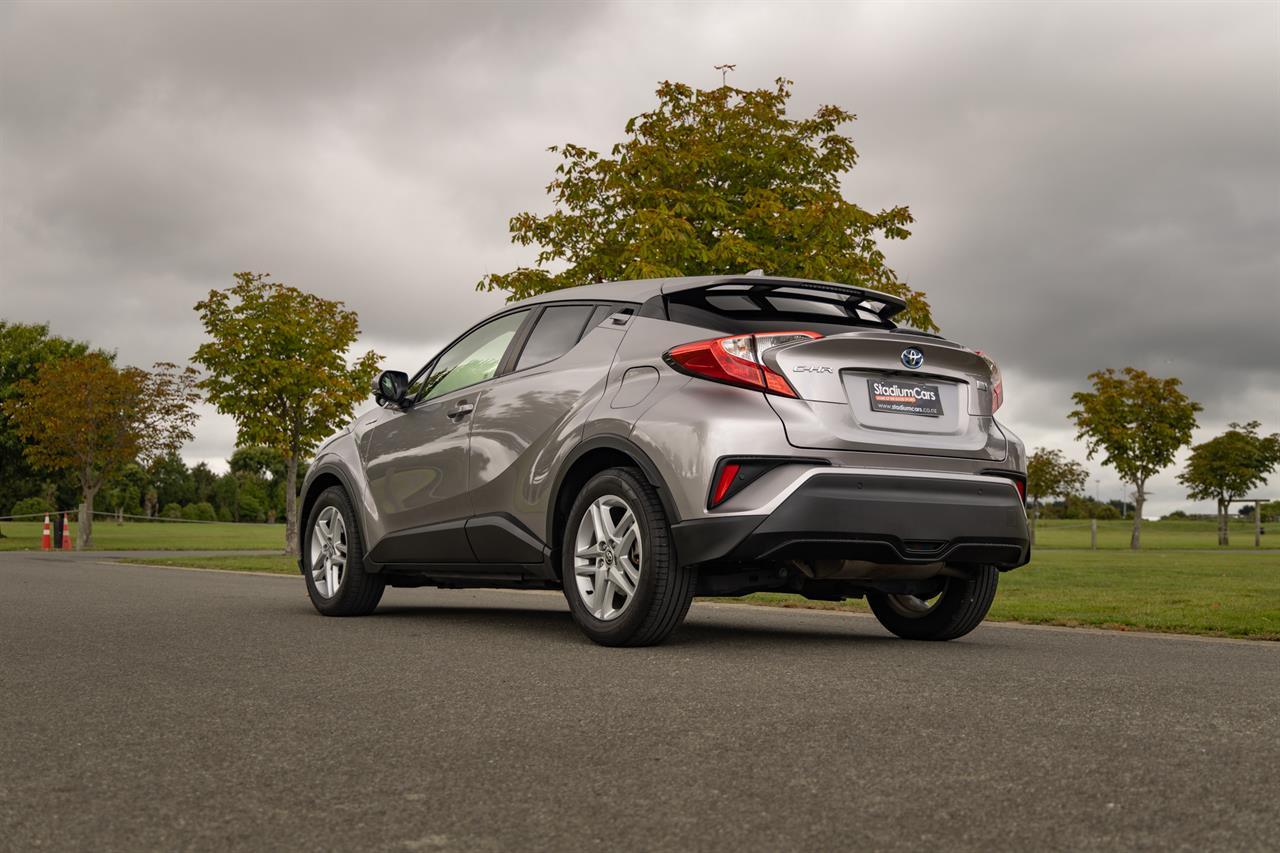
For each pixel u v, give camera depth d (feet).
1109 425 115.14
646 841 6.79
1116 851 6.56
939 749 9.24
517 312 19.94
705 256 42.63
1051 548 109.40
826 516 15.20
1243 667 14.65
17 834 6.93
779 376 15.57
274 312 76.07
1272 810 7.39
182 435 100.48
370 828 7.07
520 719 10.62
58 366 100.99
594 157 47.16
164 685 12.75
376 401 23.21
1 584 32.99
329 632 18.67
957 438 16.61
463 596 30.86
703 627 20.48
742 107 47.73
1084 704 11.33
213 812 7.43
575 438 17.16
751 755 9.05
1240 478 152.25
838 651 16.15
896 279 46.01
